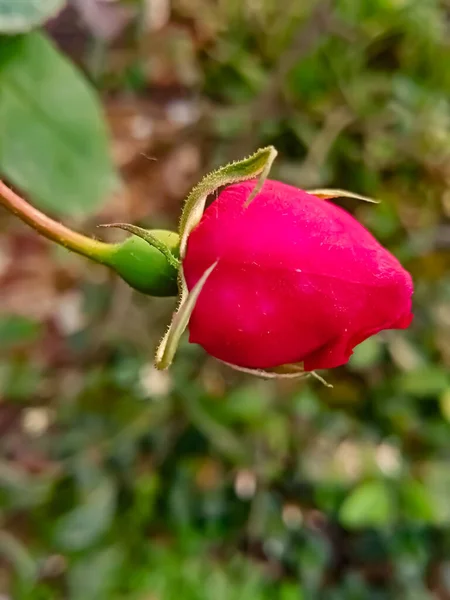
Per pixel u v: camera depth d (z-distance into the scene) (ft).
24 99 0.56
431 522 0.93
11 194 0.38
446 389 0.95
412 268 0.98
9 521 0.91
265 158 0.34
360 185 0.99
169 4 1.02
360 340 0.36
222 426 0.92
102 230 0.97
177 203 1.03
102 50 0.95
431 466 0.97
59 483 0.92
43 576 0.89
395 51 1.01
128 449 0.94
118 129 1.04
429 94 1.00
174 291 0.39
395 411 0.97
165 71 1.04
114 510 0.92
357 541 0.97
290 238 0.35
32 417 0.98
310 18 0.91
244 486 0.96
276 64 0.98
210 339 0.37
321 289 0.35
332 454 0.96
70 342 0.99
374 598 0.94
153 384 0.94
